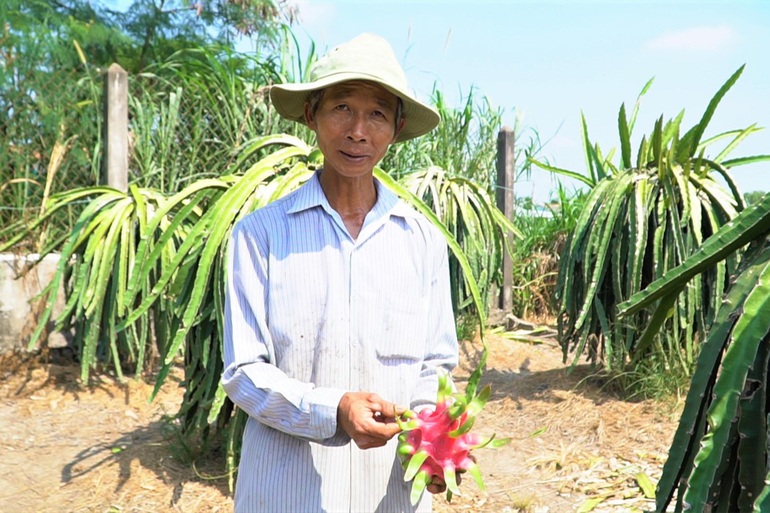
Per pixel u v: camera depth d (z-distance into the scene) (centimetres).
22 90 439
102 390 371
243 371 120
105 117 418
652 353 369
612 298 380
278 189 247
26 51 468
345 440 122
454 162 582
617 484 284
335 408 114
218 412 258
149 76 473
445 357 139
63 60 503
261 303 124
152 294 246
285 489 124
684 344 375
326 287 124
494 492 282
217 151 474
